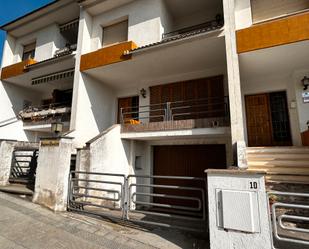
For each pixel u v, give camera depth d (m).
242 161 5.12
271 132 8.17
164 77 9.88
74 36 12.77
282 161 5.78
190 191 8.65
